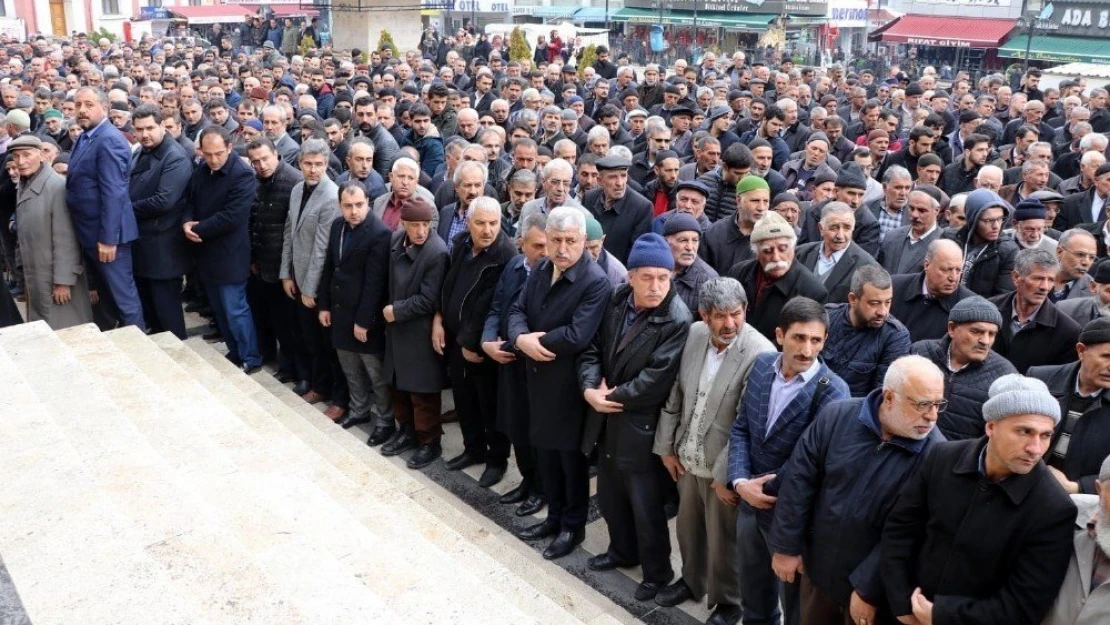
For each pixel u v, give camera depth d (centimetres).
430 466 652
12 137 942
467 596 405
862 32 3206
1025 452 301
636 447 478
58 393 538
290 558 393
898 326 462
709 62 1872
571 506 539
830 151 1062
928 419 344
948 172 910
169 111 1068
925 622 327
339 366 722
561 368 510
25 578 341
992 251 600
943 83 1959
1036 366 468
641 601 495
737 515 448
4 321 710
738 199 622
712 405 446
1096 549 304
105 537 370
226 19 3828
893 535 344
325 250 683
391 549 429
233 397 642
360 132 949
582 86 1661
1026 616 309
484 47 2314
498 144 847
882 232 747
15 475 415
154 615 324
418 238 608
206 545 380
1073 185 820
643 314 473
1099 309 507
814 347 402
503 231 631
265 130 920
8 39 2773
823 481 376
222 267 748
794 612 433
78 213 711
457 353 614
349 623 345
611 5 3588
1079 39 2461
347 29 2255
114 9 3678
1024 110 1189
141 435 486
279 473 501
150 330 824
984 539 314
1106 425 406
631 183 825
